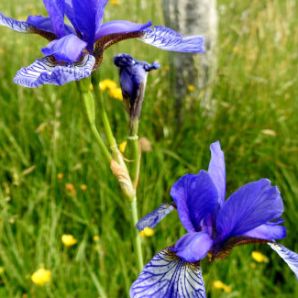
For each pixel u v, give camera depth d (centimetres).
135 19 63
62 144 45
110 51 57
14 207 42
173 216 41
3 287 36
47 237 38
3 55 57
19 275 36
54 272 36
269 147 49
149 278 19
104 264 37
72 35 23
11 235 38
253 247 42
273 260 42
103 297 34
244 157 48
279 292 39
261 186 20
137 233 24
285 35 59
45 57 23
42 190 42
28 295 34
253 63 57
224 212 20
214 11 53
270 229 21
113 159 23
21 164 46
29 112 49
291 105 54
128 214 41
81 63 22
